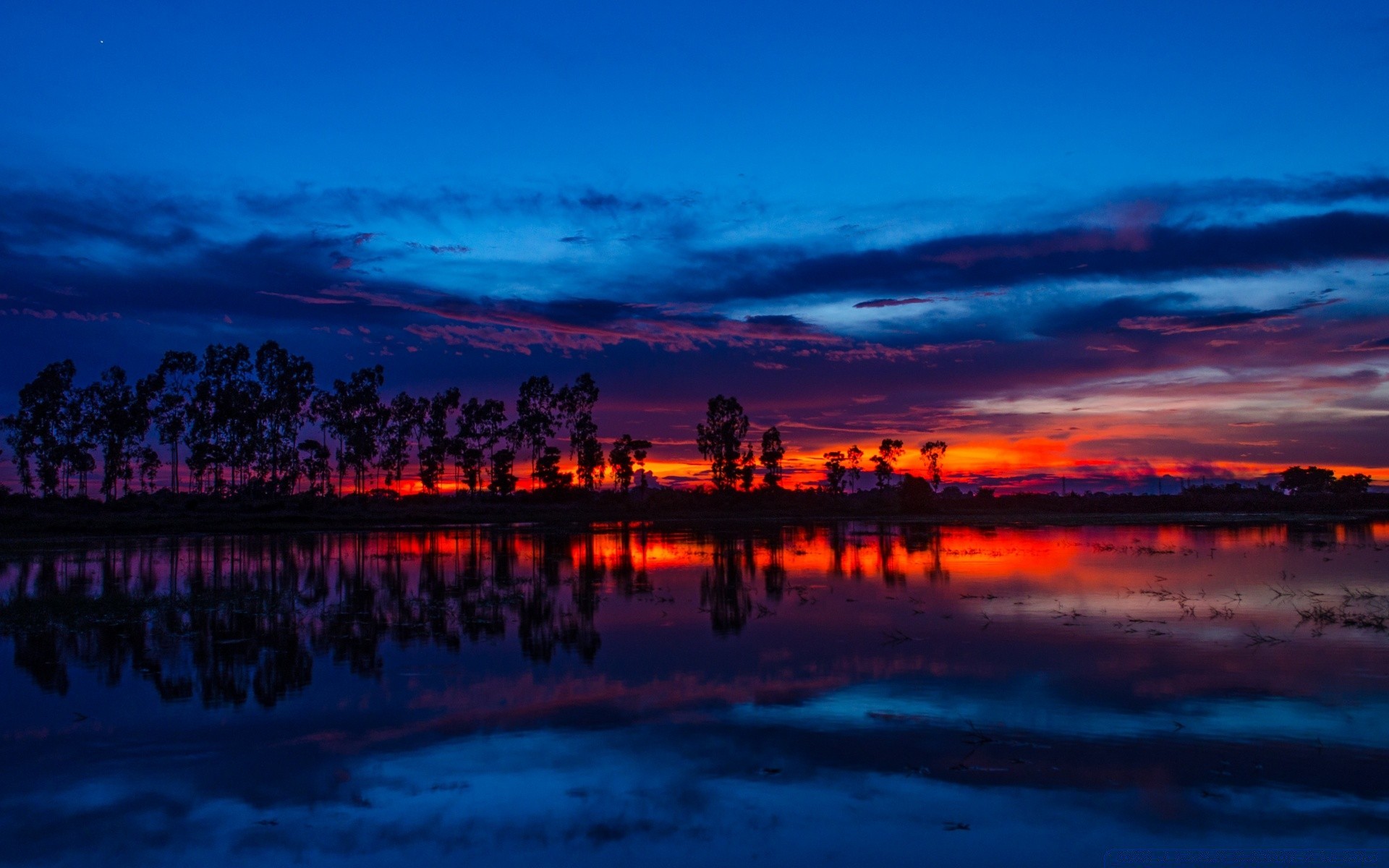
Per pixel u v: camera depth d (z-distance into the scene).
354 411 110.12
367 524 79.38
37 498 94.50
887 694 14.98
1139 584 29.89
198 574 36.97
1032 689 15.24
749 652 18.73
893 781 10.87
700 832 9.49
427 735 12.98
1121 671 16.55
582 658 18.42
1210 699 14.41
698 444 121.25
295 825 9.76
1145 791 10.49
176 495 97.25
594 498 116.12
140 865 8.87
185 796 10.63
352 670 17.42
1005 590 28.84
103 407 98.69
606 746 12.37
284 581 33.81
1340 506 106.19
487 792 10.67
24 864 8.91
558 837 9.40
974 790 10.55
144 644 20.28
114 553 48.47
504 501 113.81
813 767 11.38
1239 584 29.55
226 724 13.62
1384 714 13.50
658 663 17.81
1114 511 107.19
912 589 29.64
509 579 33.78
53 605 25.75
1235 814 9.82
